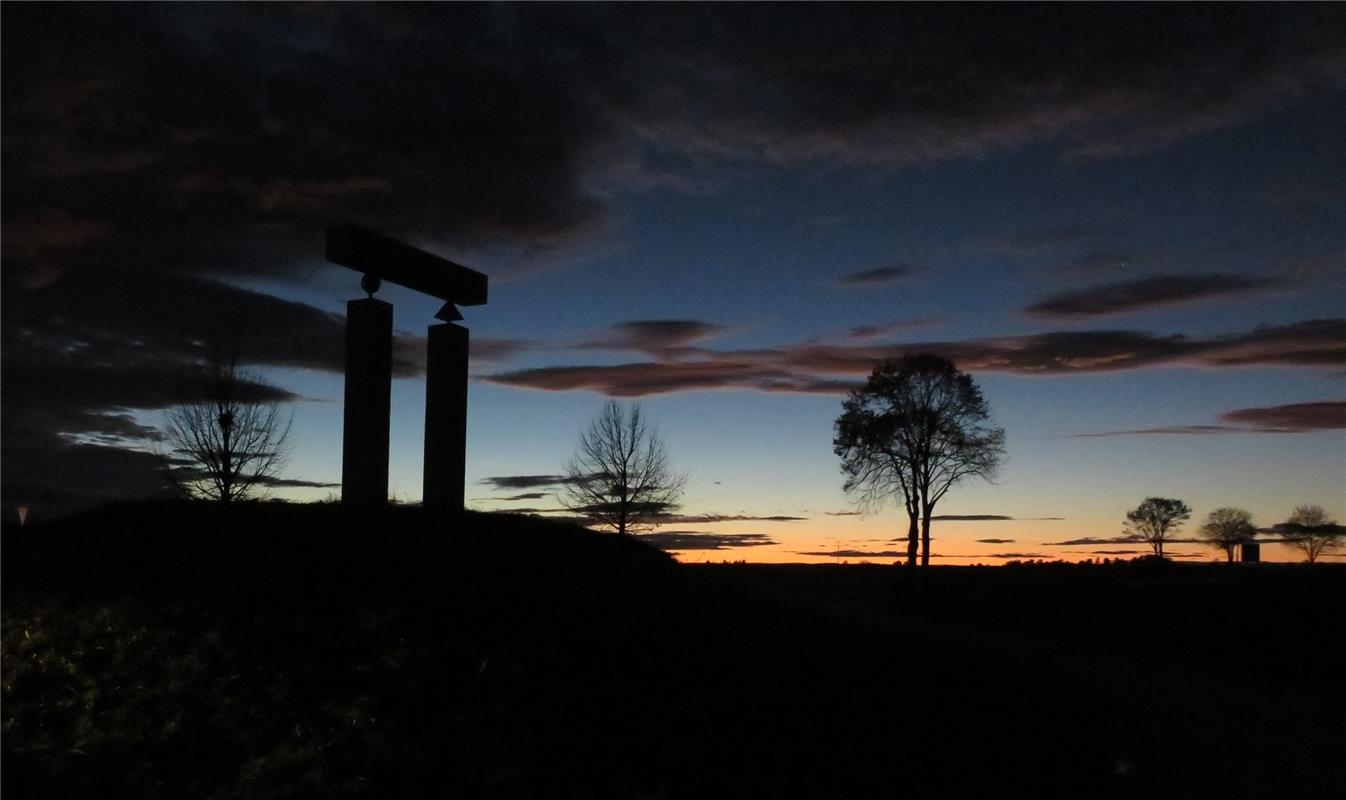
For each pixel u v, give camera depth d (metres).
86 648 10.23
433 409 18.52
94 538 14.38
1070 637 23.67
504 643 10.86
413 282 17.92
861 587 35.78
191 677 9.72
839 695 11.52
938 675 13.72
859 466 47.50
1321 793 10.23
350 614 11.20
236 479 23.06
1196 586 30.83
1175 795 10.06
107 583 12.12
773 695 11.03
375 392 16.73
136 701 9.25
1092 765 10.98
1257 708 15.09
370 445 16.62
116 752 8.42
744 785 8.99
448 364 18.58
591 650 11.13
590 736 9.32
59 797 7.81
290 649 10.37
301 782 8.05
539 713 9.53
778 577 39.41
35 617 11.03
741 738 9.86
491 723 9.24
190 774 8.24
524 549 14.52
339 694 9.58
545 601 12.25
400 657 10.22
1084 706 14.27
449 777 8.36
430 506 17.03
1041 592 32.53
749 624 13.64
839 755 9.93
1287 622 23.73
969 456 46.16
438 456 18.41
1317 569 35.75
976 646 18.77
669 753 9.31
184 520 15.18
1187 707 15.05
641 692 10.38
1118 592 30.86
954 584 36.44
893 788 9.46
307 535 14.08
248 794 7.88
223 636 10.56
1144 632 24.05
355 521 14.90
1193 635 23.06
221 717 9.00
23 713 8.94
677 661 11.38
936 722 11.43
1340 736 13.07
